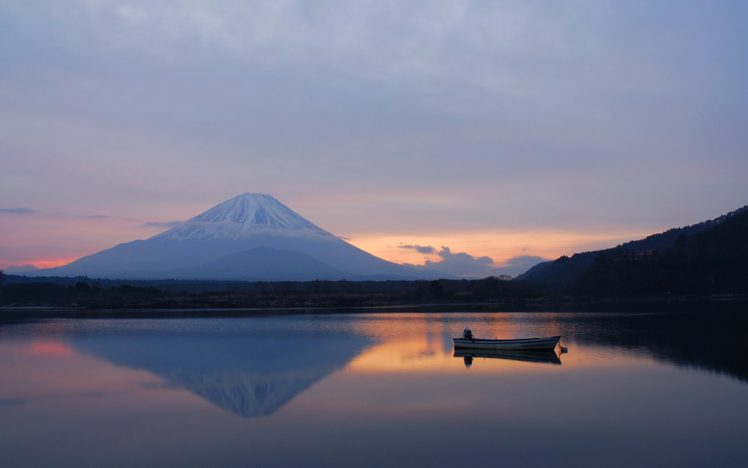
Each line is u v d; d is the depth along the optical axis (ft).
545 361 127.85
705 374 110.11
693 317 234.38
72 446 73.00
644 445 69.67
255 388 103.45
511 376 110.83
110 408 90.79
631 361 125.59
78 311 360.69
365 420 81.30
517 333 191.31
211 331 208.33
